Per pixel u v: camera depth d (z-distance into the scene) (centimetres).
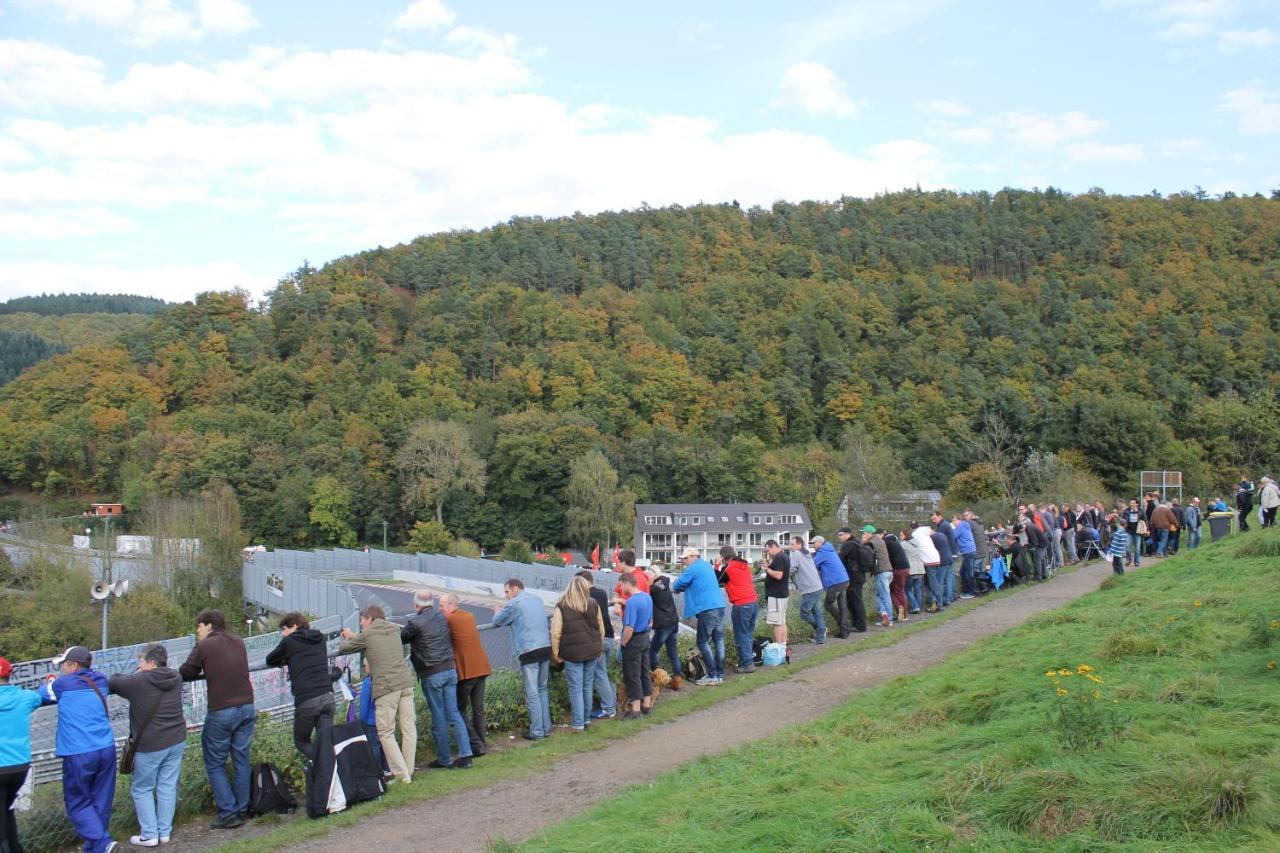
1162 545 2534
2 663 736
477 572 4275
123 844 777
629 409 10056
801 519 8431
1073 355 9588
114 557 4881
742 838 590
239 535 5569
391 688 892
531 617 1057
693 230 16262
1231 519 2331
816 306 12119
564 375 10356
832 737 851
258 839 768
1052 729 676
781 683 1239
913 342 10894
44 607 3672
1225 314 10150
